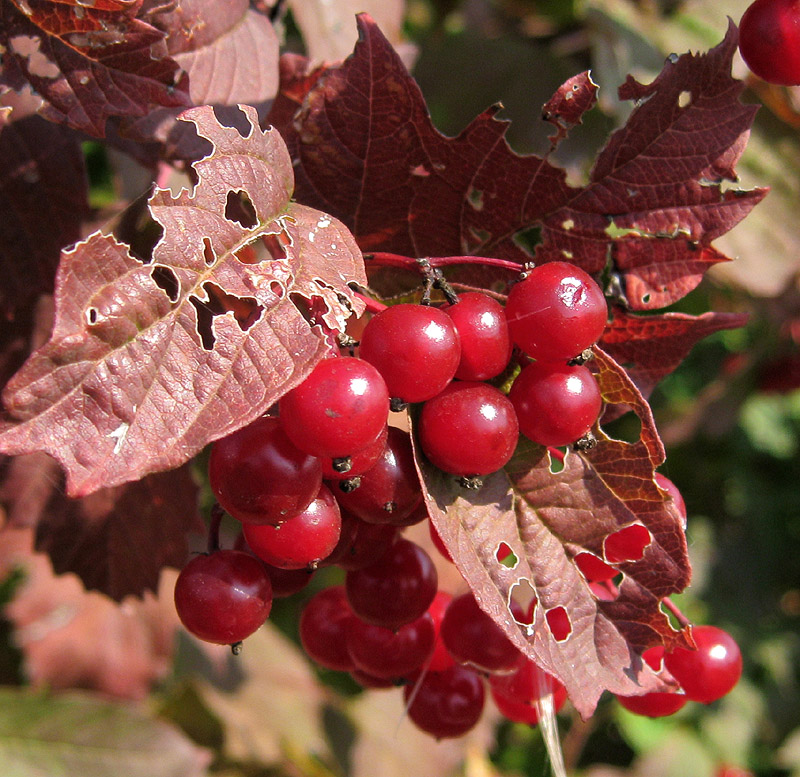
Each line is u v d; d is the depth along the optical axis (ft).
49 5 0.43
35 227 0.51
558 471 0.43
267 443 0.38
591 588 0.45
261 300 0.37
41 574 0.75
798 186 0.67
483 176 0.46
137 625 0.77
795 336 1.18
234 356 0.36
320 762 0.91
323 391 0.37
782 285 0.67
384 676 0.49
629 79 0.44
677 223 0.46
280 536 0.40
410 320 0.39
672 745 1.22
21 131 0.50
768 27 0.45
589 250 0.47
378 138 0.46
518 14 0.88
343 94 0.45
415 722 0.52
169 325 0.36
